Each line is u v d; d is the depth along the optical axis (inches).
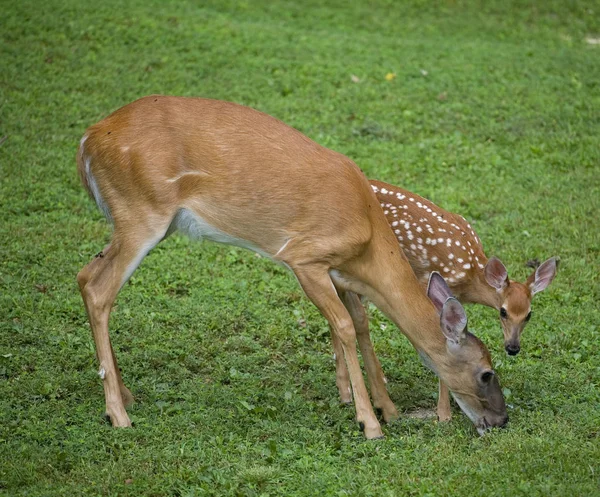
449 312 380.8
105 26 882.8
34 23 861.8
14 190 619.2
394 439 381.1
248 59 862.5
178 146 391.9
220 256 573.0
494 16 1100.5
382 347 482.3
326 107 784.3
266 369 458.0
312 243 392.5
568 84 864.9
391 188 450.3
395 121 769.6
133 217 393.4
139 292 521.3
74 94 757.9
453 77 864.3
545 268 435.2
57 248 557.6
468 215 631.2
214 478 341.7
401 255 400.2
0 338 457.7
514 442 363.6
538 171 697.6
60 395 414.9
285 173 391.9
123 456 359.9
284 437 381.4
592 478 333.7
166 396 418.6
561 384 431.8
